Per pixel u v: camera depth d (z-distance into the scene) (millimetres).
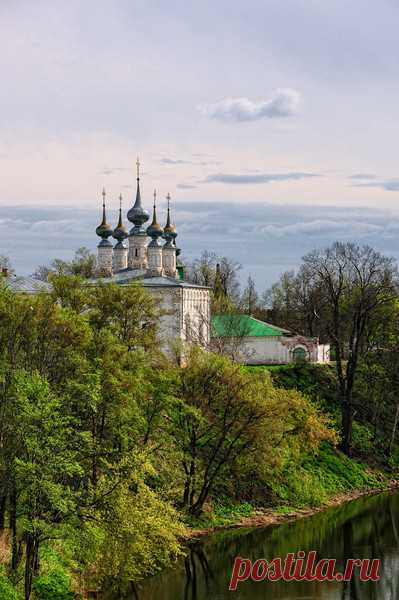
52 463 53594
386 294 125625
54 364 62500
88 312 80250
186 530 77938
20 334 61469
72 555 61969
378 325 127625
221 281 182375
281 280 198000
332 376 128250
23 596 55562
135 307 81625
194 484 82562
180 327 120500
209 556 74000
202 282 190875
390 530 84688
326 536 82000
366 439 117125
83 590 60469
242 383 82438
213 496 87938
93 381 59656
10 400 56656
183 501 82438
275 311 185125
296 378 124500
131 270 137875
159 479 77625
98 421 64812
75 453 56062
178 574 68688
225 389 82375
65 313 65438
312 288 170250
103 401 63719
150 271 130500
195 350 84125
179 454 78562
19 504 55719
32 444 52688
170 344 86750
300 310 173625
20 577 57312
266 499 91750
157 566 68812
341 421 117625
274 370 124625
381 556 75250
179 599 62781
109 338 68312
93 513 57688
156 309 103688
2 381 56344
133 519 59156
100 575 60969
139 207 138375
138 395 70500
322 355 139125
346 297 138875
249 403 82062
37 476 52906
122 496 58781
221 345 121938
